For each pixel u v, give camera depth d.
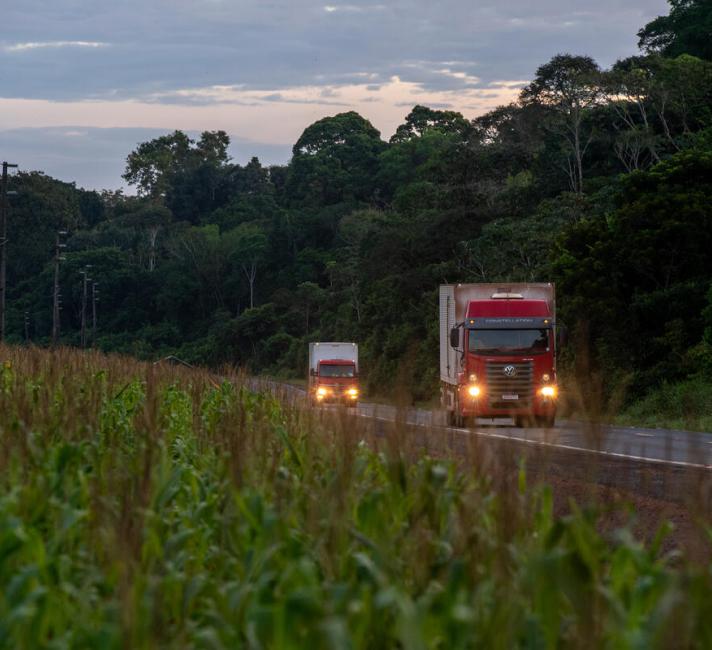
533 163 175.62
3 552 10.56
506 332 62.34
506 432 17.66
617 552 10.80
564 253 107.31
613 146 162.00
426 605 8.49
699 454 11.84
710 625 8.18
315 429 18.14
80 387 25.61
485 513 12.21
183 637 9.55
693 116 155.38
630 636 8.18
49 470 14.85
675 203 102.25
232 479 13.57
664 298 99.56
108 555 11.17
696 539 11.04
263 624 8.53
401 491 13.96
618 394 13.17
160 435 19.67
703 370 90.81
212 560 13.46
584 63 169.00
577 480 19.45
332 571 11.09
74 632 9.46
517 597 9.16
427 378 131.38
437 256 174.12
